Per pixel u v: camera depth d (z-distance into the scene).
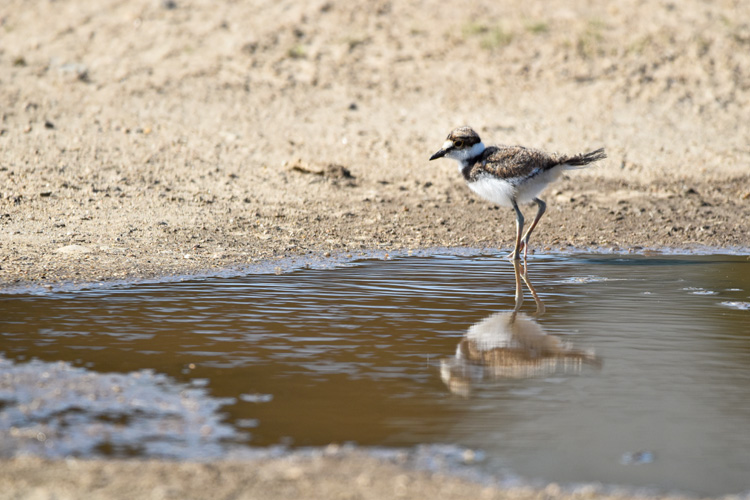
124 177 15.19
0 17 22.39
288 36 21.42
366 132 18.02
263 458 5.67
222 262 11.39
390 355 7.66
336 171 16.23
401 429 6.13
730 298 9.93
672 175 16.83
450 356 7.67
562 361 7.59
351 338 8.13
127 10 22.62
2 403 6.40
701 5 23.12
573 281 10.77
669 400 6.70
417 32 21.83
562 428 6.18
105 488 5.20
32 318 8.54
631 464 5.66
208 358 7.46
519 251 12.23
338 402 6.57
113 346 7.71
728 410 6.51
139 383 6.85
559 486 5.37
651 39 21.56
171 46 20.89
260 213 14.09
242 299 9.52
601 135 18.17
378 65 20.50
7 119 17.14
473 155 12.52
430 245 12.92
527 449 5.86
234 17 22.30
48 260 10.99
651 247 13.12
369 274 10.98
